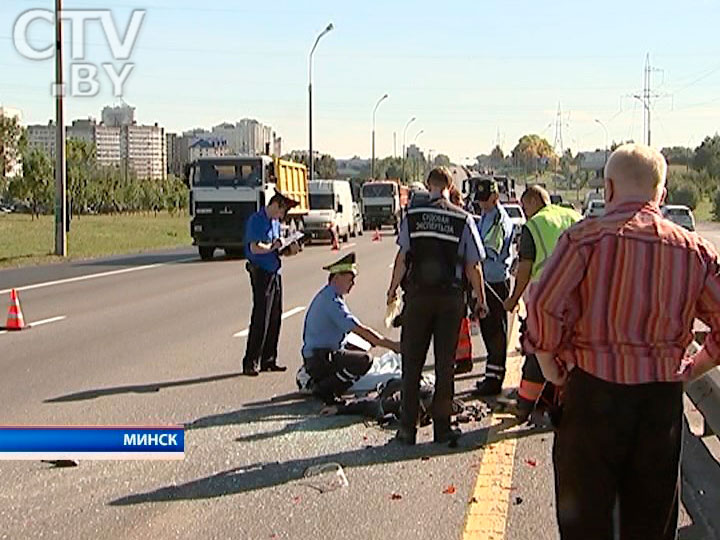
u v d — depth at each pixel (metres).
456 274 7.62
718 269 3.99
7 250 36.25
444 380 7.69
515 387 9.71
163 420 8.65
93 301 18.88
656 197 4.08
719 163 96.75
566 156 144.62
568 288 3.96
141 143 136.50
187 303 18.41
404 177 117.94
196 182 31.62
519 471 6.97
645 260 3.90
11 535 5.82
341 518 6.05
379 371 9.65
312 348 9.23
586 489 3.99
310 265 28.45
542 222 8.35
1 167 75.44
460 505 6.27
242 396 9.66
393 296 7.79
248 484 6.77
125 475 7.02
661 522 4.05
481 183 9.53
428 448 7.60
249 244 10.78
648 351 3.90
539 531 5.78
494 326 9.45
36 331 14.66
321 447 7.69
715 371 6.55
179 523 6.00
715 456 7.20
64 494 6.61
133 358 12.06
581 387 3.99
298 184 37.78
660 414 3.94
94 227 60.94
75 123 132.38
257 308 10.78
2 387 10.23
